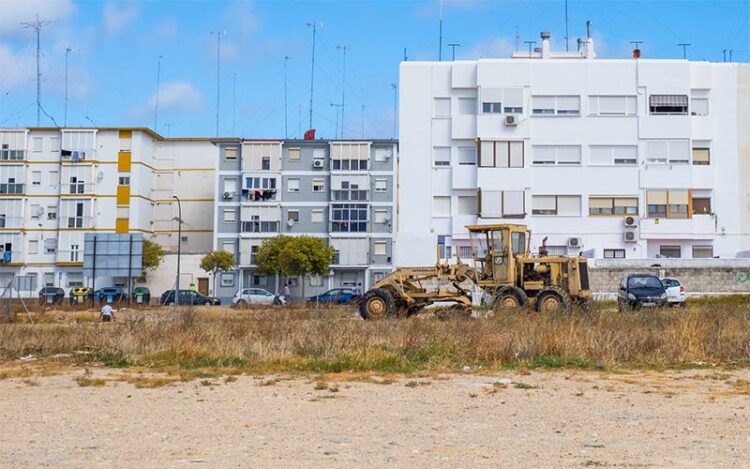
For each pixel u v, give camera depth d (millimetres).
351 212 68812
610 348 17859
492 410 11703
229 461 8234
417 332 19344
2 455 8609
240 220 69688
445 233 58344
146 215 74562
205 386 14305
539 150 58500
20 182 72000
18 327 23766
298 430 10078
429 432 9938
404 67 59312
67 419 10961
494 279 31062
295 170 69938
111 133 72875
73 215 71750
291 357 17578
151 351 18609
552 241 57844
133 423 10625
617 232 57656
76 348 20094
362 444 9164
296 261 63938
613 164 58250
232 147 70688
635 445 9109
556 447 8992
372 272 68625
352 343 18219
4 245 71500
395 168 69500
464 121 58688
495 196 57938
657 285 36781
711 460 8305
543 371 16312
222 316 27219
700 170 57938
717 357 17938
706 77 58281
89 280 71125
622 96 58469
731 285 47531
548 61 58594
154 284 70875
